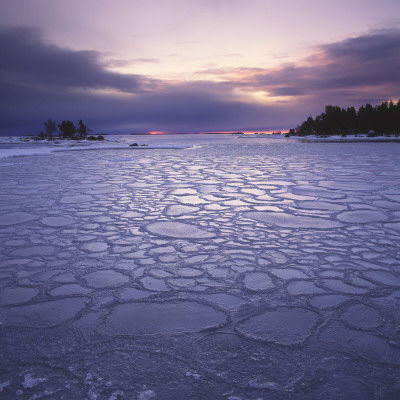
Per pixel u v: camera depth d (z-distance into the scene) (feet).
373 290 7.84
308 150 67.46
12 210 16.58
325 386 4.87
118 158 51.21
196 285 8.23
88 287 8.20
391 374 5.10
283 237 11.97
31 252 10.71
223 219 14.52
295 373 5.14
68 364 5.42
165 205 17.46
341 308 7.04
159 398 4.68
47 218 14.99
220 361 5.43
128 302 7.43
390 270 8.99
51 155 58.95
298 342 5.90
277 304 7.25
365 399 4.64
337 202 17.84
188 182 25.38
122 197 19.70
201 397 4.69
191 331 6.29
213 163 41.34
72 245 11.35
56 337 6.15
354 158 46.55
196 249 10.82
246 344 5.86
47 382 5.03
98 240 11.86
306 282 8.31
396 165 36.52
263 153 60.34
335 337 6.03
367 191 20.95
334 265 9.37
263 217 14.80
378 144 91.04
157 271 9.12
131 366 5.34
